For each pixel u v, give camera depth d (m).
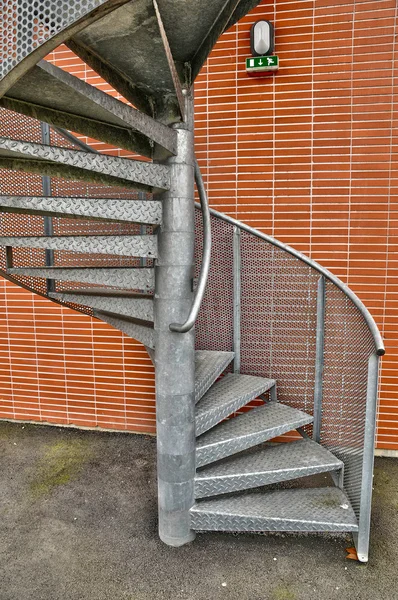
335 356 2.03
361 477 1.76
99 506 2.16
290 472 1.91
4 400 3.21
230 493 2.03
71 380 3.05
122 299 1.85
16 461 2.62
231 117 2.54
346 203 2.47
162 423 1.77
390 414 2.58
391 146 2.39
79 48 1.23
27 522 2.03
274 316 2.23
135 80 1.48
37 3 0.92
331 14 2.37
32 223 2.38
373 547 1.85
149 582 1.66
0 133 2.13
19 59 0.96
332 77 2.41
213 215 2.21
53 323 3.02
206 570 1.72
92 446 2.81
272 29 2.39
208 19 1.34
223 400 1.99
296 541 1.90
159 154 1.68
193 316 1.59
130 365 2.93
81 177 1.74
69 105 1.34
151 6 1.06
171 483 1.80
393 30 2.32
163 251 1.67
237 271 2.25
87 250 1.76
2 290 3.08
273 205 2.55
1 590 1.63
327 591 1.62
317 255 2.54
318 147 2.47
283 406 2.26
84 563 1.76
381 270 2.48
